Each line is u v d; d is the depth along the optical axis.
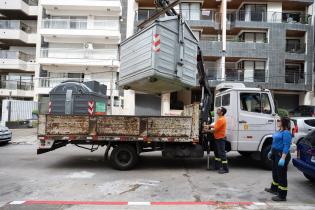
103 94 12.09
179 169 9.38
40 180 7.89
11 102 27.73
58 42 31.20
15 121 26.11
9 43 35.94
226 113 9.62
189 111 9.84
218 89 10.90
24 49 36.69
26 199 6.27
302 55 29.31
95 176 8.38
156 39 8.34
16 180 7.88
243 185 7.52
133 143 9.30
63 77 31.03
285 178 6.27
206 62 30.73
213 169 9.38
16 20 34.28
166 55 8.65
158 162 10.48
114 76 30.95
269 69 28.88
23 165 9.91
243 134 9.37
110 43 31.05
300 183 7.89
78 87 10.91
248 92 9.48
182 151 9.24
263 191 6.99
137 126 9.08
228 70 29.42
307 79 29.12
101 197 6.44
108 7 30.55
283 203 6.12
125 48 9.73
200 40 29.97
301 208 5.78
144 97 29.53
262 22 29.50
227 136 9.50
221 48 28.91
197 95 29.25
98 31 30.16
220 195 6.64
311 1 30.19
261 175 8.64
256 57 28.91
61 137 9.10
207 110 10.20
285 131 6.41
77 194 6.65
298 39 31.58
